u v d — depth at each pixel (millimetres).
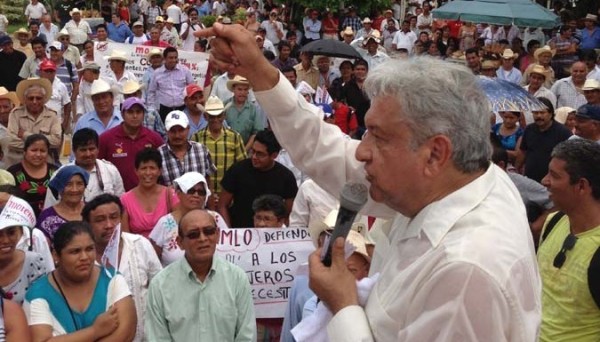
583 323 3740
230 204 7621
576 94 12852
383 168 2004
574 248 3797
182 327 4820
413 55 2207
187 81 12961
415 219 2023
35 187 7445
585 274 3715
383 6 23453
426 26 23828
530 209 5742
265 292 6215
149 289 4930
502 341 1825
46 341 4430
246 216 7512
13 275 4934
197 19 21859
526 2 17812
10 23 27656
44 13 24344
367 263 4348
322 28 22781
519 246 1908
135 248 5398
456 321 1818
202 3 27641
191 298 4840
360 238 4422
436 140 1950
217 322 4840
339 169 2479
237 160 8633
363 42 18141
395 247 2111
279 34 21891
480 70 15180
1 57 14789
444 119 1934
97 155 7547
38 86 9703
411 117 1941
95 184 7379
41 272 5047
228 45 2383
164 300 4848
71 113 13945
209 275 4879
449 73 1978
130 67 14438
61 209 6371
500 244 1875
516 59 17969
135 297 5273
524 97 8266
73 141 7359
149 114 9852
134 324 4711
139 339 5234
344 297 2074
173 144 8023
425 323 1854
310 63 14695
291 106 2438
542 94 12695
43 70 12164
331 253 2123
